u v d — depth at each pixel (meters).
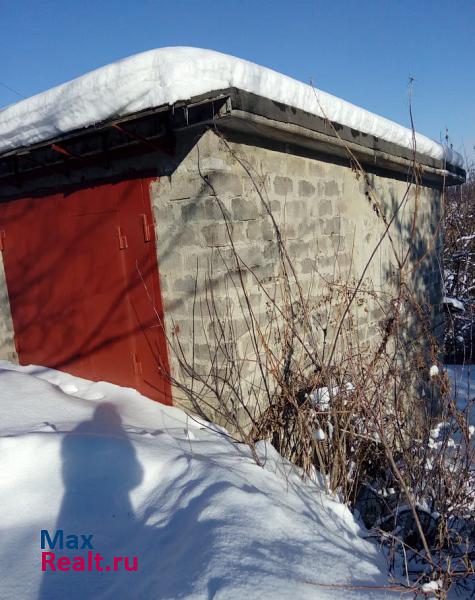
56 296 4.03
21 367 4.41
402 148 4.37
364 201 4.49
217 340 2.94
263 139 3.15
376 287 4.75
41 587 1.72
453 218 10.05
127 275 3.40
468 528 2.47
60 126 2.85
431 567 2.08
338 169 4.07
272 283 3.27
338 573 1.77
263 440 2.95
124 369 3.58
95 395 3.53
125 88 2.42
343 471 2.60
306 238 3.67
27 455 2.31
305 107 2.99
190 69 2.28
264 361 3.21
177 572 1.67
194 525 1.90
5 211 4.38
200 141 2.80
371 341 4.53
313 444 2.73
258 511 1.98
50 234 3.95
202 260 2.93
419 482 2.54
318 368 2.92
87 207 3.58
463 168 5.93
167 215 3.06
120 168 3.28
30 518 2.04
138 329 3.41
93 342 3.77
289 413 2.98
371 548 2.22
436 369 2.61
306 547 1.89
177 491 2.17
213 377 2.99
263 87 2.62
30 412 3.00
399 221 5.21
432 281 6.12
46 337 4.22
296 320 3.37
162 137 2.83
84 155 3.26
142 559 1.85
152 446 2.53
